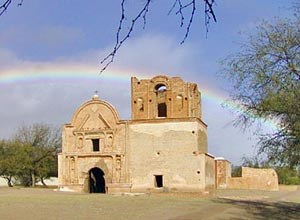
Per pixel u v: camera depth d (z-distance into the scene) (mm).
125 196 58719
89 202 46656
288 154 30297
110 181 68000
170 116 67688
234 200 53656
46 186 98062
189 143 64875
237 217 34000
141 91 69688
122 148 68125
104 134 69500
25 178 100812
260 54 31656
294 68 30375
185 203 46781
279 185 99125
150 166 66312
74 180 69750
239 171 117750
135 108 69375
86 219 31141
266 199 56875
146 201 49031
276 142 31016
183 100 67625
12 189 75188
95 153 69375
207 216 34312
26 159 96188
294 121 29734
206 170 65062
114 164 68125
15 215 33156
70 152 70562
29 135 100188
